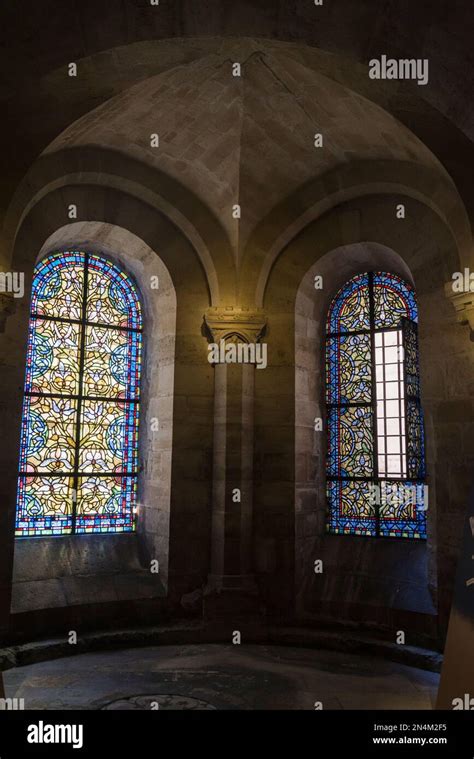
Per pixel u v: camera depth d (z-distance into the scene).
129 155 9.05
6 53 6.48
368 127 8.03
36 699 6.43
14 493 8.16
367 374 10.02
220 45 6.97
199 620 9.00
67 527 9.40
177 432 9.42
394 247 9.17
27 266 8.58
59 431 9.52
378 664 7.84
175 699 6.45
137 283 10.52
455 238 7.59
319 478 9.97
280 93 8.00
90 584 8.92
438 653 7.81
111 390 10.07
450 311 8.47
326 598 9.10
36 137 7.15
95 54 6.67
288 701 6.43
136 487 10.05
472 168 7.11
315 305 10.27
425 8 6.24
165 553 9.20
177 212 9.51
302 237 9.91
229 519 9.16
